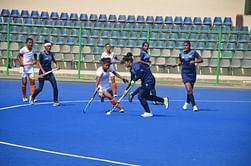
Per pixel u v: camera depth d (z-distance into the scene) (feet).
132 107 62.28
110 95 56.18
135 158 33.27
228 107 66.28
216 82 98.48
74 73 102.89
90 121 49.65
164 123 49.93
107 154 34.32
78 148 36.14
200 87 93.91
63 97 71.31
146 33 112.68
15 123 47.19
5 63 110.93
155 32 112.78
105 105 63.52
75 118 51.49
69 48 109.19
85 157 33.12
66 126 46.19
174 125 48.83
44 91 77.92
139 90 54.54
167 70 106.63
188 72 59.82
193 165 31.81
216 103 70.69
